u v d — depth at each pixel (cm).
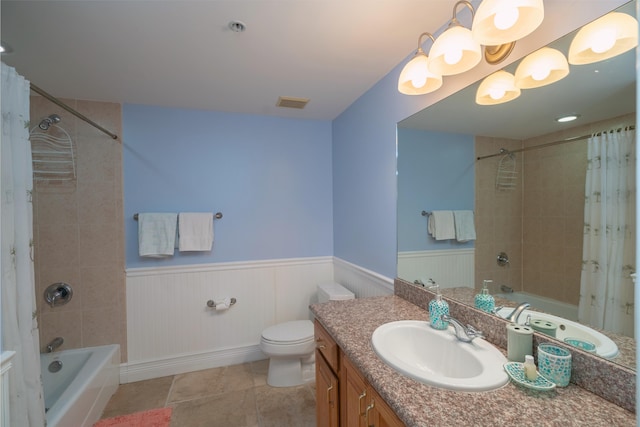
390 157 185
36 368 128
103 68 175
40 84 195
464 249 135
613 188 83
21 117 124
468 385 83
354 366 114
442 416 73
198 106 240
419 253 162
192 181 246
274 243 270
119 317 229
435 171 149
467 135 131
